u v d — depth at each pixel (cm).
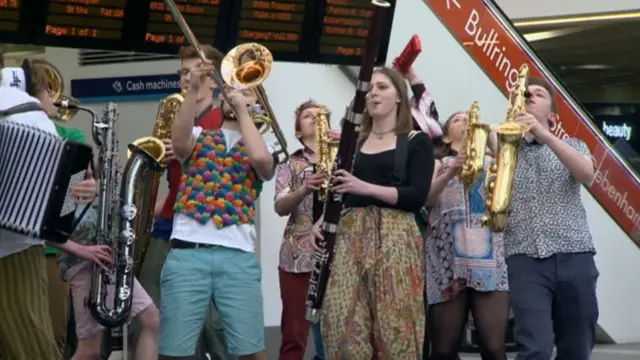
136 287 1416
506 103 2153
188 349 1261
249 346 1277
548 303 1373
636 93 3023
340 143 1249
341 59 1884
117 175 1392
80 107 1380
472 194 1480
